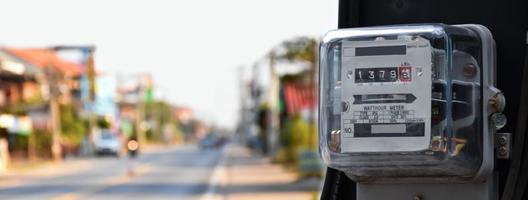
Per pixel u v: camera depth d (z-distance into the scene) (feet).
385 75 3.44
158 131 165.48
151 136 159.63
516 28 3.76
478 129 3.50
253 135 97.66
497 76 3.75
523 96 3.55
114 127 111.14
